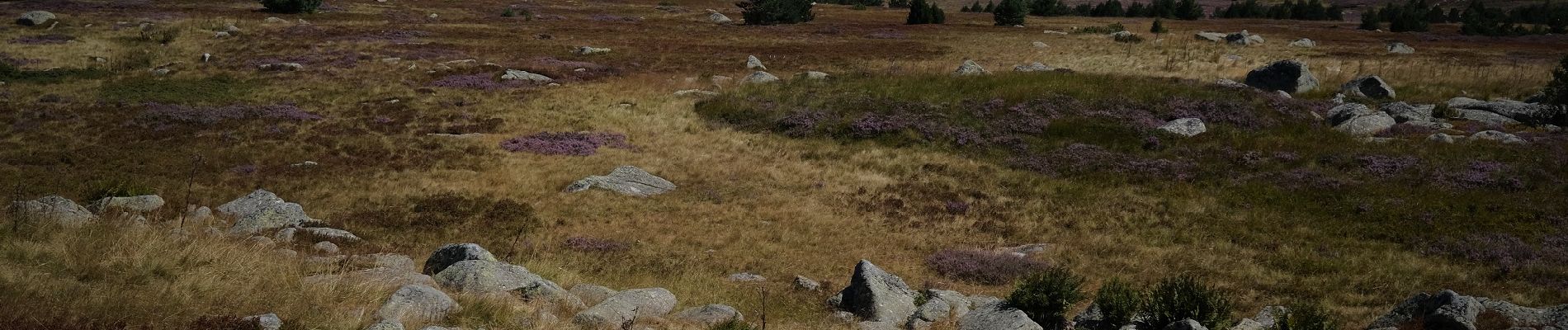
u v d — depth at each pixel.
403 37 57.88
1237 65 48.56
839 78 43.94
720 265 18.97
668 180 27.23
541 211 22.91
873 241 21.45
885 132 33.75
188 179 24.45
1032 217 23.75
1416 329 12.32
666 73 48.28
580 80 45.28
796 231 22.06
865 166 29.94
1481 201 22.47
